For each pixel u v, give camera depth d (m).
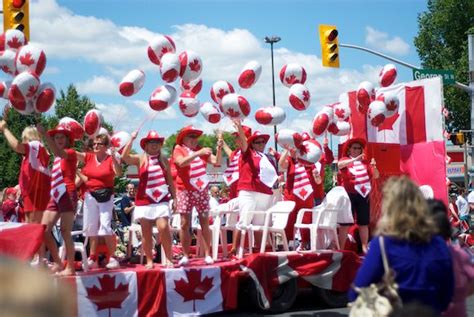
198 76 8.53
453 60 41.16
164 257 8.11
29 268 1.14
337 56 17.39
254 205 8.87
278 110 8.67
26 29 11.49
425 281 3.40
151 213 7.58
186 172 8.02
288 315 8.28
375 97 10.31
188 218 8.00
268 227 8.55
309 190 9.28
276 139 9.02
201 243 9.12
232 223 8.96
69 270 7.00
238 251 9.23
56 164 7.11
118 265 7.72
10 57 7.42
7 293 1.08
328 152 10.22
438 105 10.21
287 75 9.72
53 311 1.09
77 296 6.79
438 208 4.01
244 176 8.89
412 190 3.53
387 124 11.05
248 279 8.15
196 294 7.59
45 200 7.07
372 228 9.67
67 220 7.01
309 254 8.38
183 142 8.14
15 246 6.21
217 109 9.08
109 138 7.84
